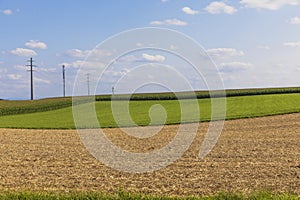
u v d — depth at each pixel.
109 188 13.86
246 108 55.97
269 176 15.51
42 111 68.94
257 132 31.91
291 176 15.44
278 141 26.36
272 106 57.47
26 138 31.34
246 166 17.80
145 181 14.95
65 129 39.41
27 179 15.55
